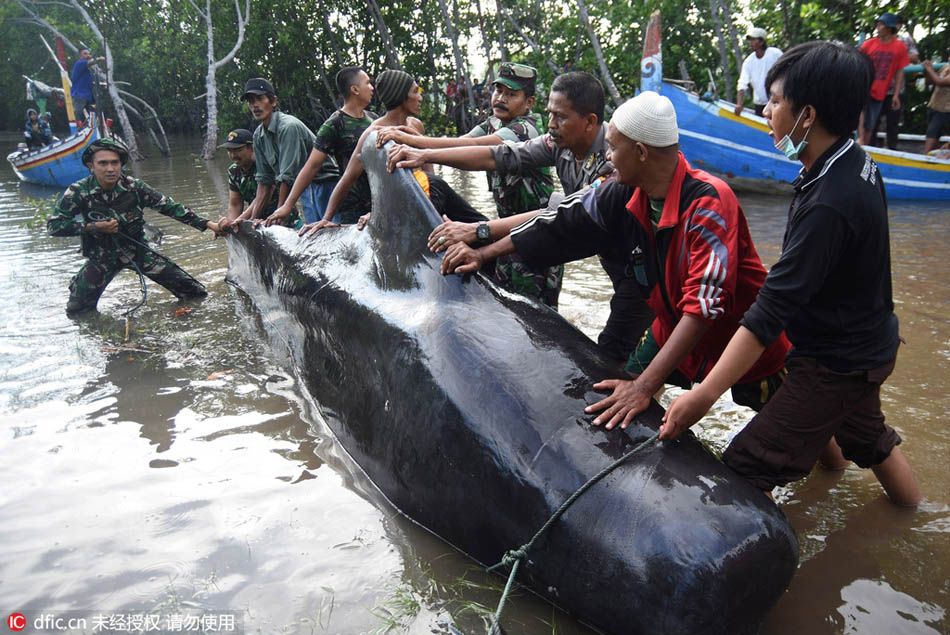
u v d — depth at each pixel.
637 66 16.42
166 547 2.86
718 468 2.46
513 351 2.83
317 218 6.67
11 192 14.33
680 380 3.17
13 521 3.06
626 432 2.52
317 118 27.73
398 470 3.02
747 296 2.78
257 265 5.73
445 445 2.76
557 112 3.51
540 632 2.37
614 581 2.25
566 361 2.80
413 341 3.06
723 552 2.13
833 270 2.39
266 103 6.15
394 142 3.76
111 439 3.80
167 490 3.28
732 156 11.15
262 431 3.86
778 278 2.30
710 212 2.51
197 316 5.90
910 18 11.73
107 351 5.13
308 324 4.22
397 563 2.74
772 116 2.38
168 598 2.56
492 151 3.73
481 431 2.66
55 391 4.45
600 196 2.97
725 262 2.48
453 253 3.18
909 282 5.87
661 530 2.20
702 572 2.11
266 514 3.07
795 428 2.52
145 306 6.25
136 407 4.20
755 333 2.32
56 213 5.78
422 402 2.89
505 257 4.13
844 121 2.26
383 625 2.41
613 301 3.88
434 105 25.41
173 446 3.71
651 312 3.81
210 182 15.10
